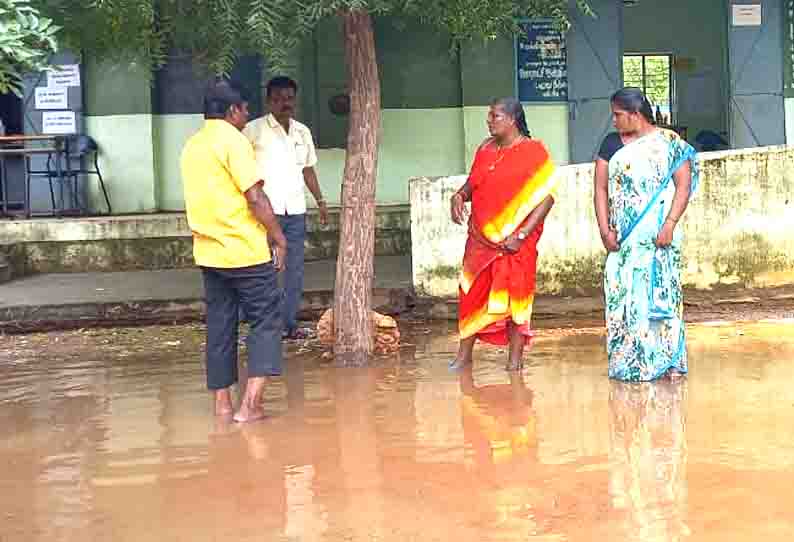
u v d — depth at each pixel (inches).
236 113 233.0
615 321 263.4
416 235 362.6
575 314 358.6
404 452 208.7
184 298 375.6
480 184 273.7
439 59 522.3
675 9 685.9
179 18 267.7
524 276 274.1
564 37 513.0
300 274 329.4
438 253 362.3
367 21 291.4
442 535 165.0
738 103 531.2
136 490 190.5
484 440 215.5
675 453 202.7
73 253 460.8
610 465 196.5
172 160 522.9
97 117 513.3
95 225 461.1
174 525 172.9
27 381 286.2
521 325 275.9
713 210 366.6
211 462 205.9
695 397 245.9
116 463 207.2
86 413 248.4
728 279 369.4
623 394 250.8
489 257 273.4
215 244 229.6
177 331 357.1
